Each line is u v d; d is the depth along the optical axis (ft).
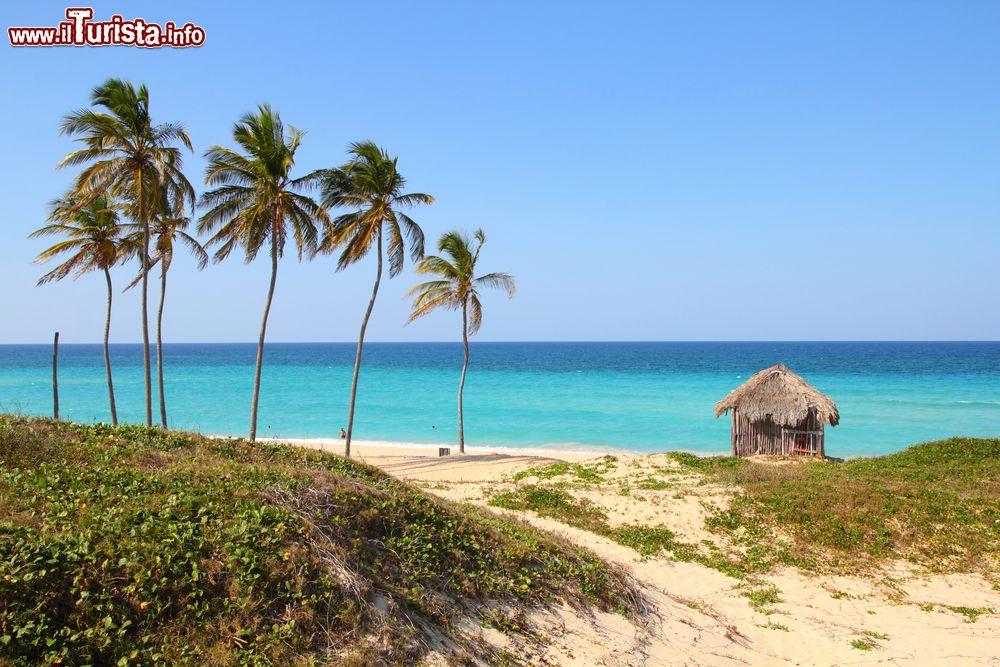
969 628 34.86
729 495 55.57
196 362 409.69
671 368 323.98
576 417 149.28
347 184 84.38
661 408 162.09
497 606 27.99
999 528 46.57
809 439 85.05
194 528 24.48
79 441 34.78
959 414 143.54
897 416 141.28
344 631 22.39
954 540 45.37
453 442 122.72
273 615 21.99
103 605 19.77
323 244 85.71
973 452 70.44
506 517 44.60
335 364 380.17
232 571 22.79
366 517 29.68
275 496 28.55
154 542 22.95
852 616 36.68
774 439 87.25
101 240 86.33
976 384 211.41
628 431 131.95
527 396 189.37
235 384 223.51
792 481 60.23
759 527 49.21
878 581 41.34
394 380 247.70
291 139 79.25
